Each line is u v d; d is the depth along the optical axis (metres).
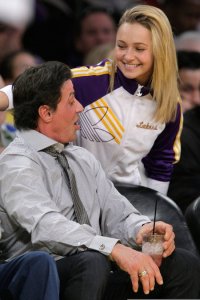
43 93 7.90
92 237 7.60
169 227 7.86
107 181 8.52
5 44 12.62
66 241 7.54
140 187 8.98
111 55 9.34
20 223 7.67
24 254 7.32
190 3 14.75
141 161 9.58
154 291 7.82
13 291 7.25
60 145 8.16
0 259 7.97
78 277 7.33
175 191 10.61
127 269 7.49
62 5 14.54
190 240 8.55
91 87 8.95
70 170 8.21
